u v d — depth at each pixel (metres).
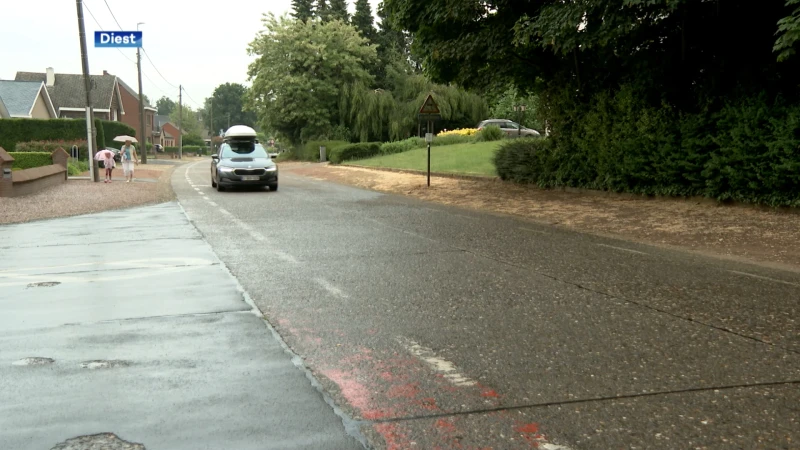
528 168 19.86
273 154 22.62
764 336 5.12
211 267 8.18
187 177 31.09
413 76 53.28
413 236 10.84
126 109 86.12
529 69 19.45
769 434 3.41
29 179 19.83
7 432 3.45
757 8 14.00
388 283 7.12
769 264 8.30
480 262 8.39
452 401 3.87
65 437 3.39
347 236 10.87
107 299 6.51
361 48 51.44
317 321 5.63
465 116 52.28
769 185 12.31
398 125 49.75
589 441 3.35
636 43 16.22
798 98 12.97
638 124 15.54
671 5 12.02
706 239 10.27
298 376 4.30
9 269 8.23
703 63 15.34
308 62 49.72
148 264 8.44
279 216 14.00
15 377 4.29
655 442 3.33
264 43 51.00
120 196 19.28
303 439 3.37
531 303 6.19
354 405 3.82
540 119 19.47
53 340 5.12
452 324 5.50
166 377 4.29
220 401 3.88
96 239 10.85
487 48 17.16
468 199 17.67
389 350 4.83
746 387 4.06
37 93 53.47
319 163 45.69
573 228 11.93
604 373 4.32
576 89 18.22
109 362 4.59
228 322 5.62
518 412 3.71
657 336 5.12
